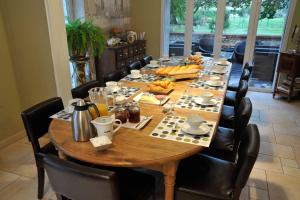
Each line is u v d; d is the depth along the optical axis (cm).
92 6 395
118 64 424
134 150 130
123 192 143
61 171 110
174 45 538
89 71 396
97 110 149
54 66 284
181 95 217
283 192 214
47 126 197
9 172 239
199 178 153
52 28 273
